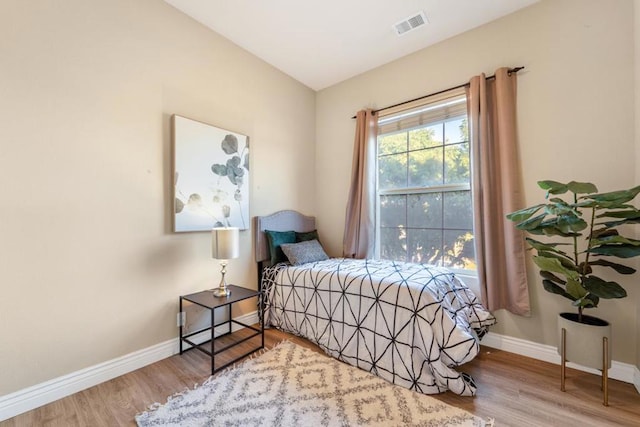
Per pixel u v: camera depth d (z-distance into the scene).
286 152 3.25
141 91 2.02
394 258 3.02
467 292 2.26
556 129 2.05
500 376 1.86
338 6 2.21
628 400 1.60
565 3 2.02
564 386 1.72
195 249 2.34
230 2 2.17
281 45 2.72
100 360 1.81
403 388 1.72
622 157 1.82
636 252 1.43
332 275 2.28
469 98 2.40
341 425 1.41
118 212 1.90
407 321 1.81
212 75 2.48
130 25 1.96
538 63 2.12
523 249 2.11
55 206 1.64
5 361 1.48
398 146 3.01
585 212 1.93
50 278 1.63
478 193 2.28
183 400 1.61
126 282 1.94
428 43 2.67
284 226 3.18
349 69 3.15
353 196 3.19
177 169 2.19
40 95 1.59
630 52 1.80
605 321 1.73
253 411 1.51
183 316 2.23
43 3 1.60
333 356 2.12
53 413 1.52
